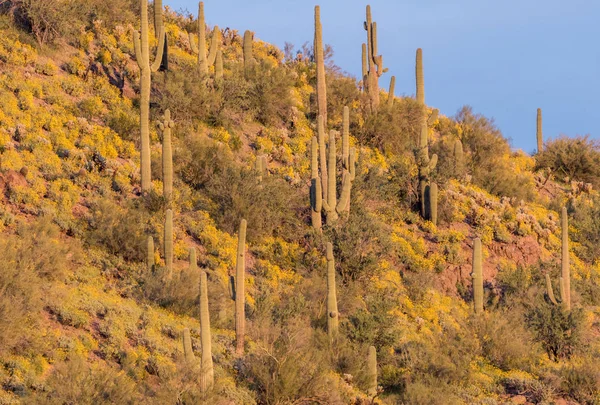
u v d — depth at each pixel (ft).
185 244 332.19
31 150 345.10
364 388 270.87
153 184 363.35
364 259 348.59
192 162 379.14
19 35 417.49
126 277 295.28
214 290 291.99
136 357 244.22
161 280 291.58
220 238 342.85
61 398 204.74
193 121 422.00
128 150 376.89
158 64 358.84
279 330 269.44
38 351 228.84
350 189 387.75
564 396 295.69
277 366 247.29
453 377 289.33
